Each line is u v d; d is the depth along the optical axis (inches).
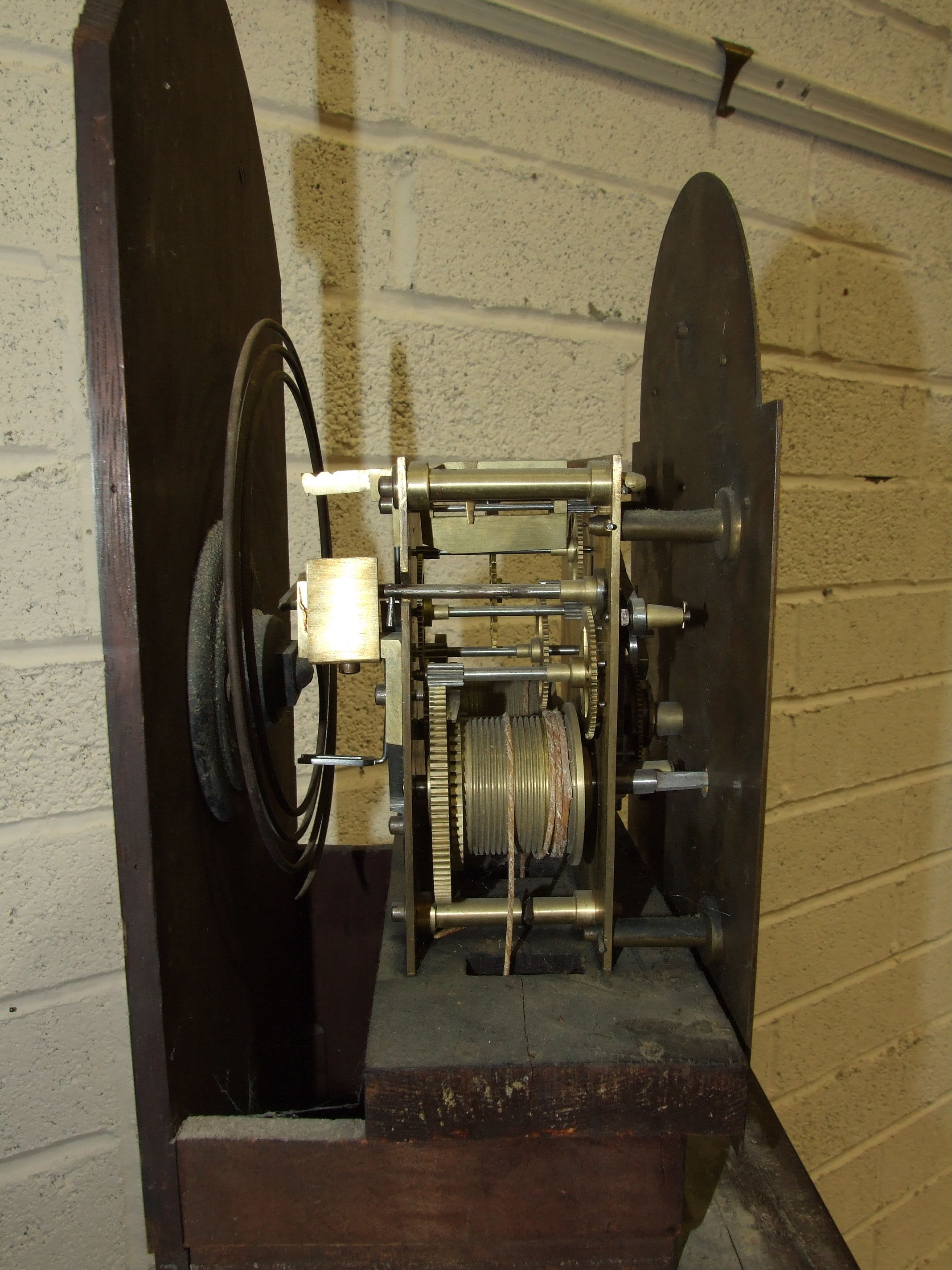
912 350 62.2
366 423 46.6
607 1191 26.0
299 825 46.8
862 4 55.9
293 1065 40.1
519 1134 24.6
